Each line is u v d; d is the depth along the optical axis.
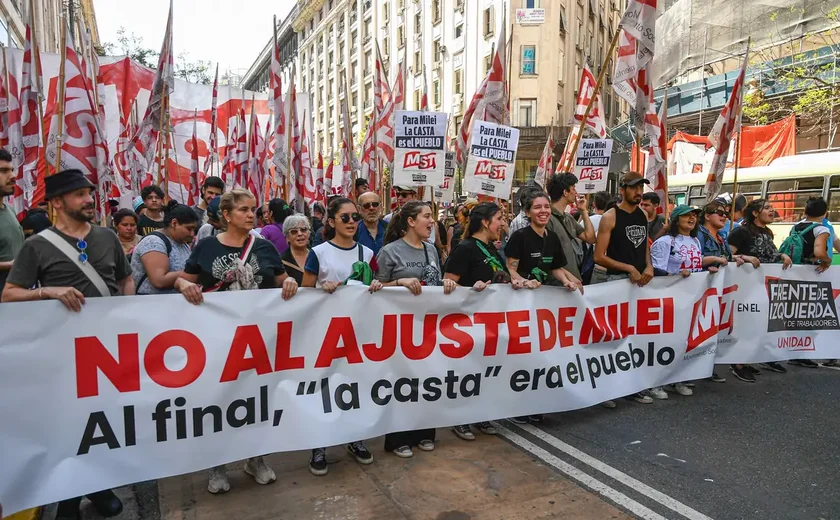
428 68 36.91
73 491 2.94
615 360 4.86
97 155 5.73
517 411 4.34
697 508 3.28
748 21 19.78
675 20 22.34
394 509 3.24
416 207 4.11
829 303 6.18
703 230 5.83
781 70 18.05
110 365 3.06
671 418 4.73
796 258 6.34
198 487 3.51
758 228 6.29
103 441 3.04
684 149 16.28
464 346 4.13
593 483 3.57
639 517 3.17
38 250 3.01
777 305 5.94
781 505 3.32
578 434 4.39
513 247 4.54
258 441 3.43
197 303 3.28
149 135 7.31
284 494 3.41
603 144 6.96
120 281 3.38
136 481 3.10
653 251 5.42
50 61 9.63
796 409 4.94
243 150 9.72
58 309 2.94
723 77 20.30
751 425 4.56
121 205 8.35
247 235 3.63
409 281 3.91
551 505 3.29
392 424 3.87
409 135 6.13
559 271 4.77
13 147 6.19
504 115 7.54
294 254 4.43
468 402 4.15
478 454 4.01
